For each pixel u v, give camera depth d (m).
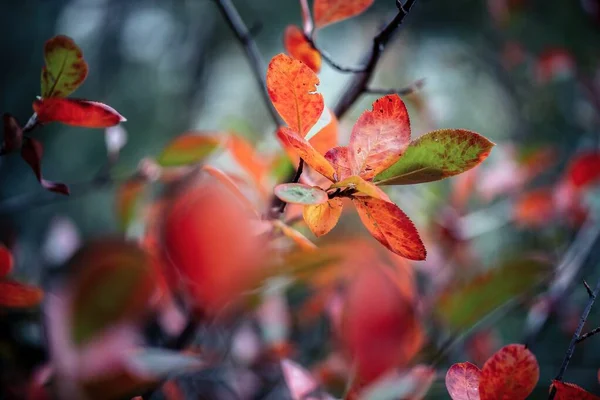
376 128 0.42
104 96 2.09
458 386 0.43
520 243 1.22
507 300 0.51
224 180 0.44
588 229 0.92
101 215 1.52
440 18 1.89
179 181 0.58
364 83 0.58
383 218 0.40
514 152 1.10
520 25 1.50
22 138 0.44
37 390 0.43
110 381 0.35
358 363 0.43
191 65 2.22
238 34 0.63
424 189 0.91
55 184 0.45
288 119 0.42
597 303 1.02
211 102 2.13
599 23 1.13
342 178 0.41
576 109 1.39
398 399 0.43
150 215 0.57
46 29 1.82
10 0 1.75
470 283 0.51
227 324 0.67
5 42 1.72
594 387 0.91
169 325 0.55
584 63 1.36
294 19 2.20
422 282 0.81
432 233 0.91
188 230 0.37
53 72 0.43
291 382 0.51
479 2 1.83
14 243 0.71
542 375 0.92
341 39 1.97
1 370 0.54
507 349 0.42
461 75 1.86
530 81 1.57
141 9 2.22
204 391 0.64
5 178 1.43
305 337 0.77
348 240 0.55
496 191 1.06
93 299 0.35
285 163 0.58
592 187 0.99
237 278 0.37
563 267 0.74
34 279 0.62
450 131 0.41
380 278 0.42
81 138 1.81
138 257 0.35
